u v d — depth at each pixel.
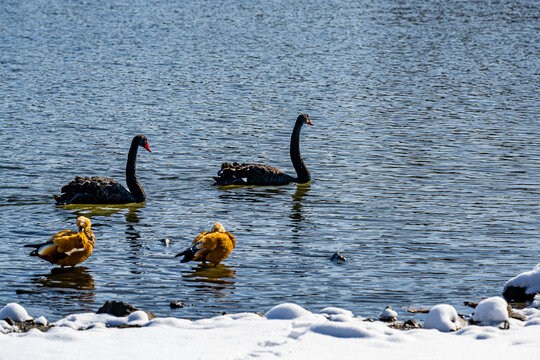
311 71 42.81
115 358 9.43
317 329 10.59
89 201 19.94
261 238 17.25
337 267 15.38
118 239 17.08
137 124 30.02
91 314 11.68
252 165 22.41
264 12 68.31
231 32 56.81
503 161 25.00
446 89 38.44
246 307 13.20
